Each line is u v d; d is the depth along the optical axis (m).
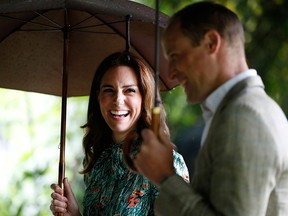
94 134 5.31
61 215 5.13
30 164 9.73
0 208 9.52
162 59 5.53
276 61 10.44
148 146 3.69
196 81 3.67
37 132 10.52
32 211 9.51
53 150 10.49
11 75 5.95
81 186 11.06
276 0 10.34
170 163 3.69
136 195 4.92
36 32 5.78
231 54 3.64
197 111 11.37
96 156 5.26
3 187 9.87
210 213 3.44
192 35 3.62
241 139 3.42
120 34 5.66
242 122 3.46
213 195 3.46
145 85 5.11
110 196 5.03
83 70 5.96
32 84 6.02
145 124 5.10
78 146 11.10
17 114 10.64
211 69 3.63
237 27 3.66
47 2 4.91
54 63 5.94
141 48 5.69
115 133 5.16
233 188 3.39
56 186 5.16
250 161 3.41
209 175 3.58
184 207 3.50
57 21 5.66
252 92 3.58
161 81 5.71
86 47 5.84
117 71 5.08
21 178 9.58
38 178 9.62
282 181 3.58
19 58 5.88
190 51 3.63
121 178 5.04
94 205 5.11
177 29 3.65
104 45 5.80
